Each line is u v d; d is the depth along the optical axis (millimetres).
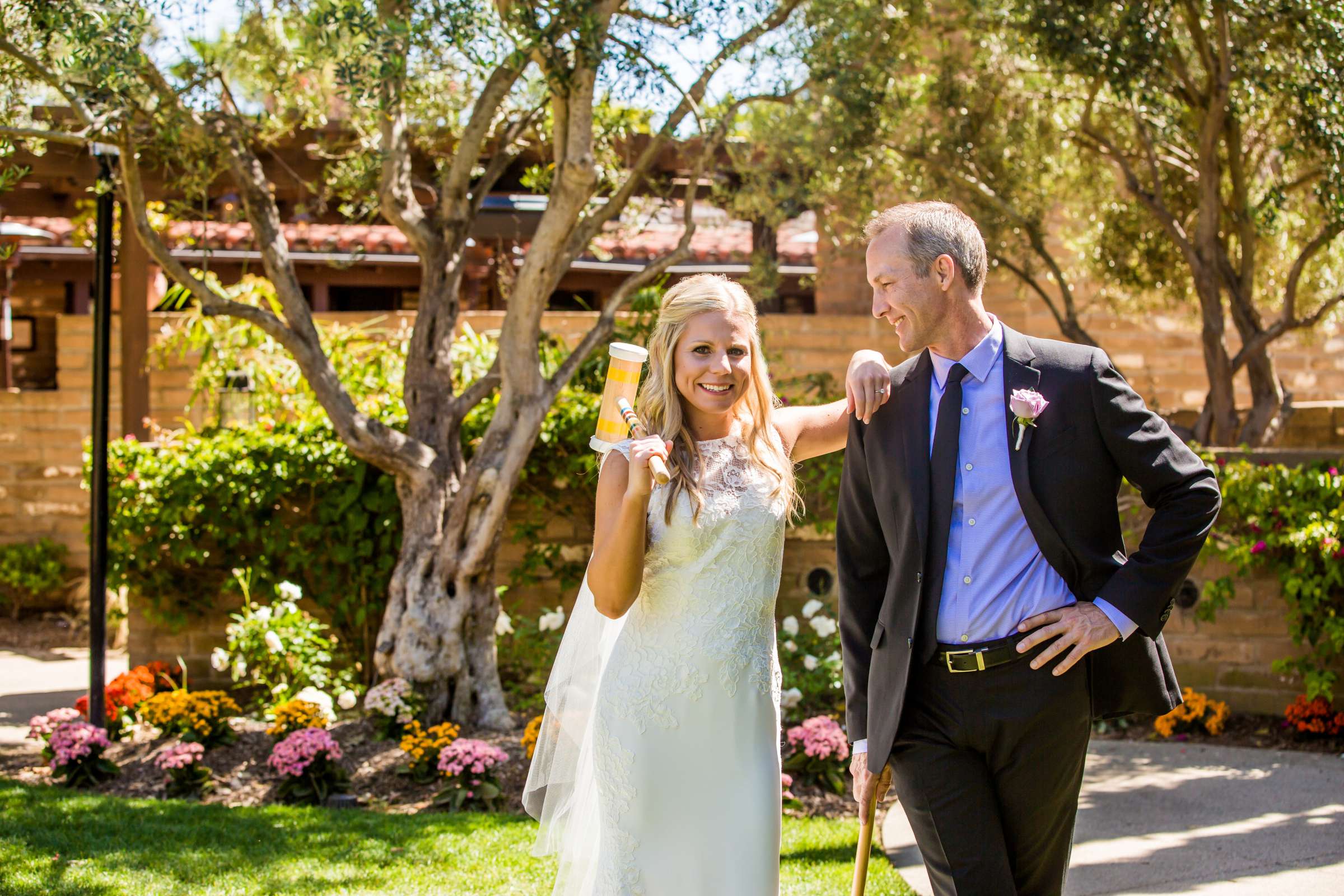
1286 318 7887
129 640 8016
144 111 6328
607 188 7816
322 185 9578
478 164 10242
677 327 2799
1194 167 8852
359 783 5551
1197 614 6789
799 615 7809
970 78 8516
